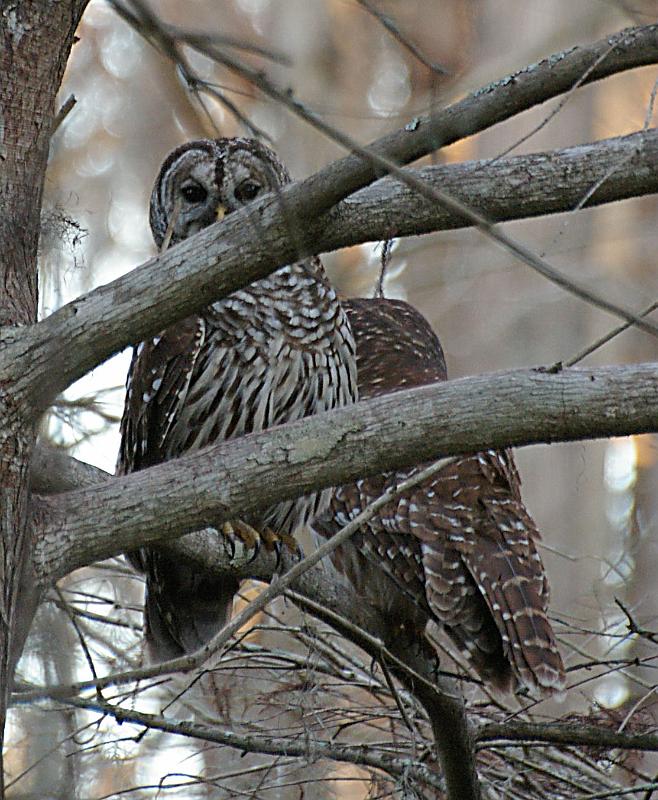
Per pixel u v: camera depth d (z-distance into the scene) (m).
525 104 6.86
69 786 7.34
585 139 21.11
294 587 9.91
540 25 18.67
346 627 9.33
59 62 7.59
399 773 10.23
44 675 6.87
